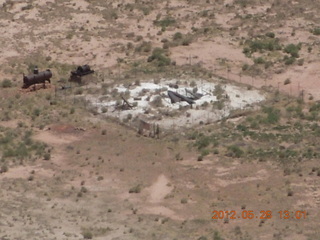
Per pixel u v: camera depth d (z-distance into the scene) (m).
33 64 93.44
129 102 84.00
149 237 60.38
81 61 95.25
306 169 70.81
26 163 72.50
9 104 83.94
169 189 68.62
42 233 59.94
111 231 61.19
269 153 73.69
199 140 76.75
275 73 92.88
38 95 86.06
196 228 62.34
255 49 98.31
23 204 65.19
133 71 92.25
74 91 87.06
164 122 80.50
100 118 81.50
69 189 68.38
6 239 58.44
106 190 68.38
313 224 62.66
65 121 80.69
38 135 77.94
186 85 88.19
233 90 87.44
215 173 71.00
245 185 68.94
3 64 93.69
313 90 88.69
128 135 78.25
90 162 73.06
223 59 95.81
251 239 60.38
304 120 81.00
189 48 98.56
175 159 73.69
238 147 74.69
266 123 79.94
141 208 65.56
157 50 97.62
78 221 62.84
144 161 73.38
